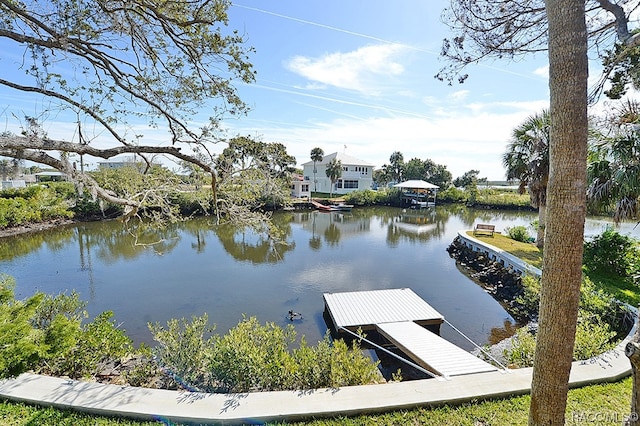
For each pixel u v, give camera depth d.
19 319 3.19
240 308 9.73
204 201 5.65
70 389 3.70
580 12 2.22
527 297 9.10
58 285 11.60
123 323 8.70
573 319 2.35
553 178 2.34
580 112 2.22
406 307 8.80
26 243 17.77
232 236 20.20
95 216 24.03
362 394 3.80
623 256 8.63
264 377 4.13
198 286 11.62
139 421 3.34
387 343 7.45
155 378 4.30
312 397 3.74
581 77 2.22
